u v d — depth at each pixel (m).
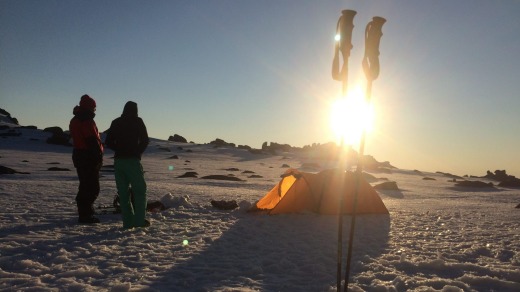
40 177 21.11
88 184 8.41
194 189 15.98
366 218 9.95
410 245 7.07
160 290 4.61
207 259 5.95
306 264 5.68
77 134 8.34
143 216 8.02
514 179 38.06
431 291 4.61
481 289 4.81
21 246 6.40
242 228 8.28
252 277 5.16
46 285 4.70
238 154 75.06
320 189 10.39
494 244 7.18
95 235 7.36
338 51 4.05
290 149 91.31
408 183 35.53
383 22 3.92
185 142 93.00
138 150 8.00
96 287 4.63
